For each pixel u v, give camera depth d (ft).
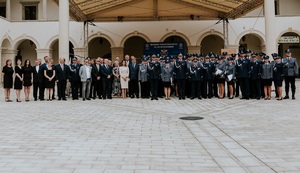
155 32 88.99
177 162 15.47
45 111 34.24
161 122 26.81
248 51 45.50
